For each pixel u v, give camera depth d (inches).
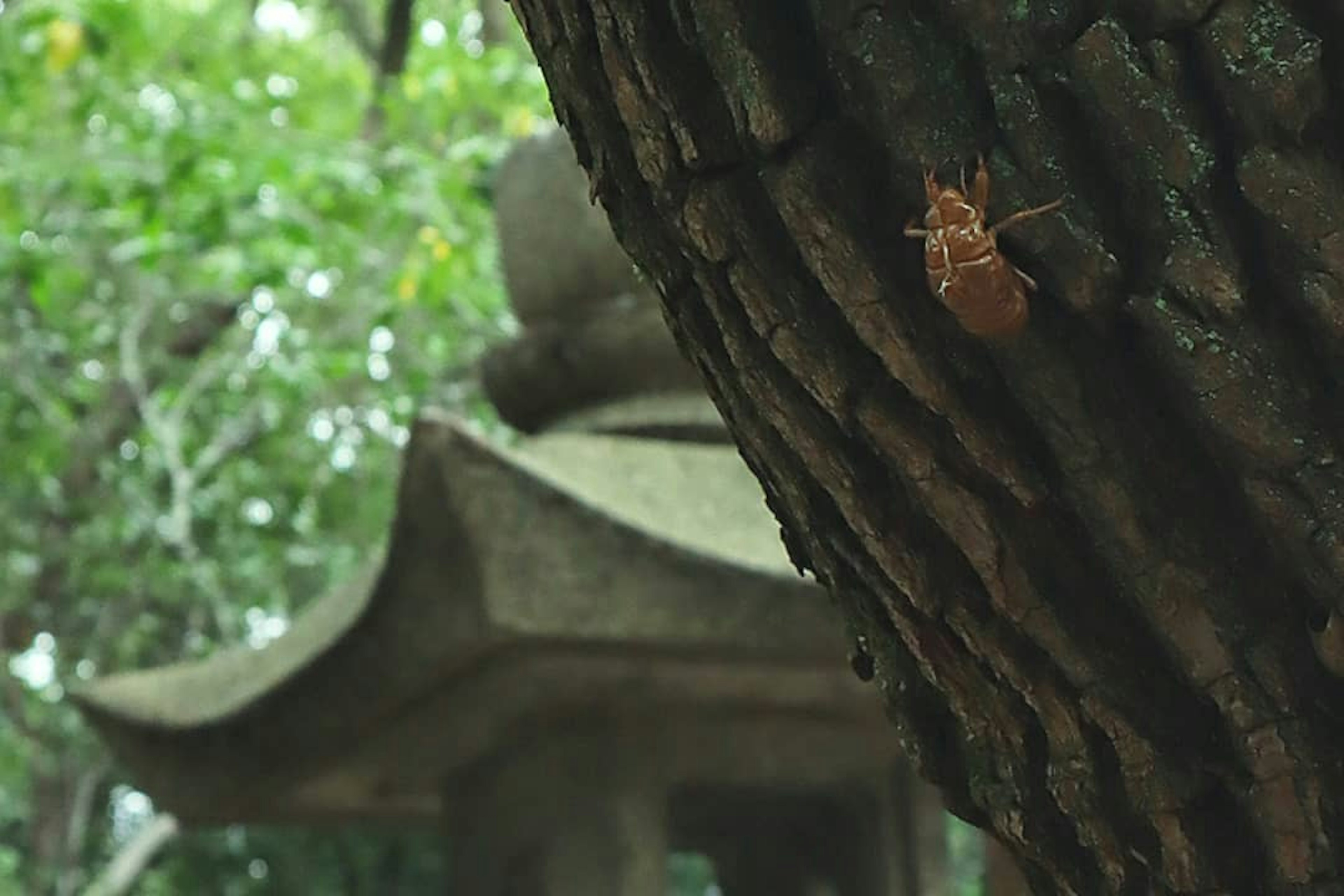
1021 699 73.2
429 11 465.1
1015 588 70.3
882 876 210.7
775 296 70.9
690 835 228.5
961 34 67.5
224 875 467.2
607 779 197.2
